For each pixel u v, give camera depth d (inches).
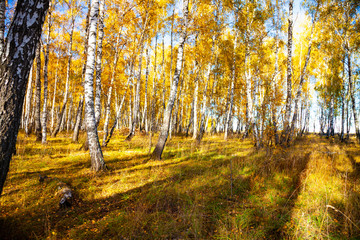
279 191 167.3
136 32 551.2
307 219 114.2
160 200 152.3
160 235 103.7
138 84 617.9
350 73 536.4
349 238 100.1
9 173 202.2
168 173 225.8
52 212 134.6
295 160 237.0
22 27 97.4
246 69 468.1
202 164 273.0
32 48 102.0
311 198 148.9
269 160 245.1
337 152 314.3
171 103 299.7
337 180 187.9
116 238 104.8
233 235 102.6
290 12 390.0
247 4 458.0
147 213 132.0
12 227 103.0
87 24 440.8
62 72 806.5
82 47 674.2
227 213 128.7
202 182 193.5
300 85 465.1
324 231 107.6
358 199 141.4
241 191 173.3
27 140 414.6
